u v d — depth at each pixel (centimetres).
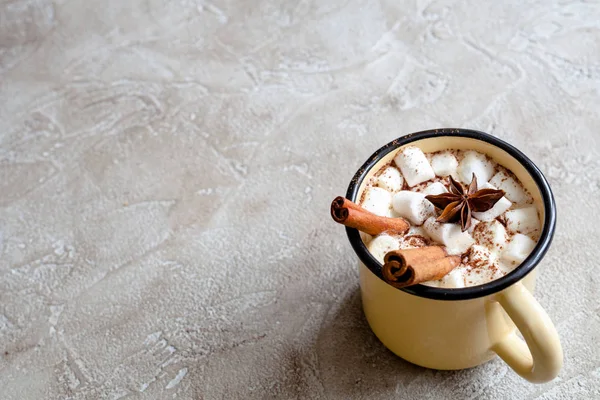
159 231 50
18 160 55
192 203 51
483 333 40
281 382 44
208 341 46
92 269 49
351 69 57
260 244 49
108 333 47
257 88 56
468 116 53
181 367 45
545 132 52
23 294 49
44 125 56
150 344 46
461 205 39
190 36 60
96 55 60
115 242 50
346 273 48
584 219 48
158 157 54
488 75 55
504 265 39
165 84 58
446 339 40
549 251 47
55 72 59
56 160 54
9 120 57
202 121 55
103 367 46
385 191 41
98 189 53
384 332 42
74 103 57
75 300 48
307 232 49
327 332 46
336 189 51
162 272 49
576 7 58
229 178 52
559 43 56
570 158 50
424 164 42
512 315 37
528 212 40
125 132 55
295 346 45
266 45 59
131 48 60
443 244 40
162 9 62
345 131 53
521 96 54
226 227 50
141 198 52
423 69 56
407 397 43
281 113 55
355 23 59
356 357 45
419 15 59
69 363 46
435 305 38
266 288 47
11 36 62
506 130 52
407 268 36
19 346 47
